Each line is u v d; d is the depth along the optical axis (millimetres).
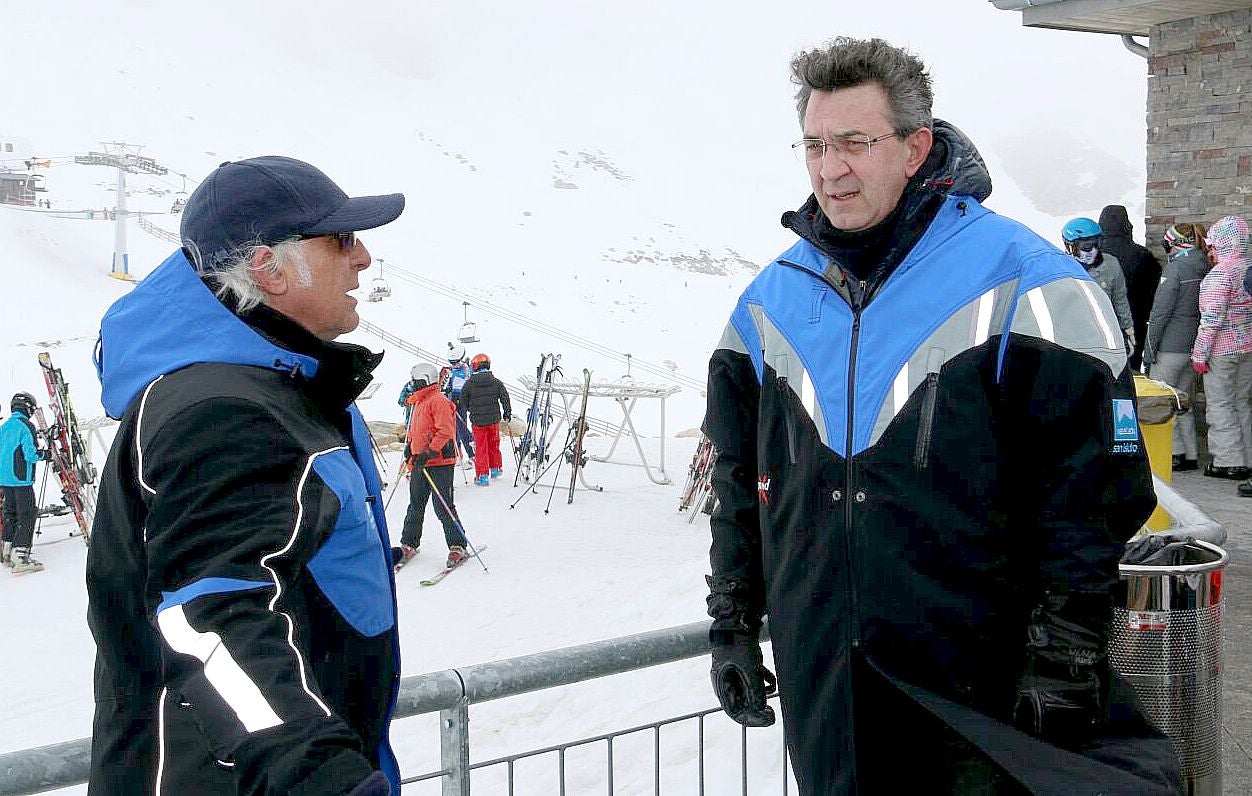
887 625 1686
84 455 13398
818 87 1765
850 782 1738
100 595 1360
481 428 14695
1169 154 7156
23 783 1549
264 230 1415
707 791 4230
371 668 1428
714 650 1954
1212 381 6309
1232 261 6125
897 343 1720
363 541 1409
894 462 1684
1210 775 2086
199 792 1288
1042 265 1660
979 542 1660
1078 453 1581
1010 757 1549
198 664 1138
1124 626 2057
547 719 5527
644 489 14406
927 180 1758
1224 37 6773
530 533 11570
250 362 1387
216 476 1215
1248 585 4207
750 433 1992
